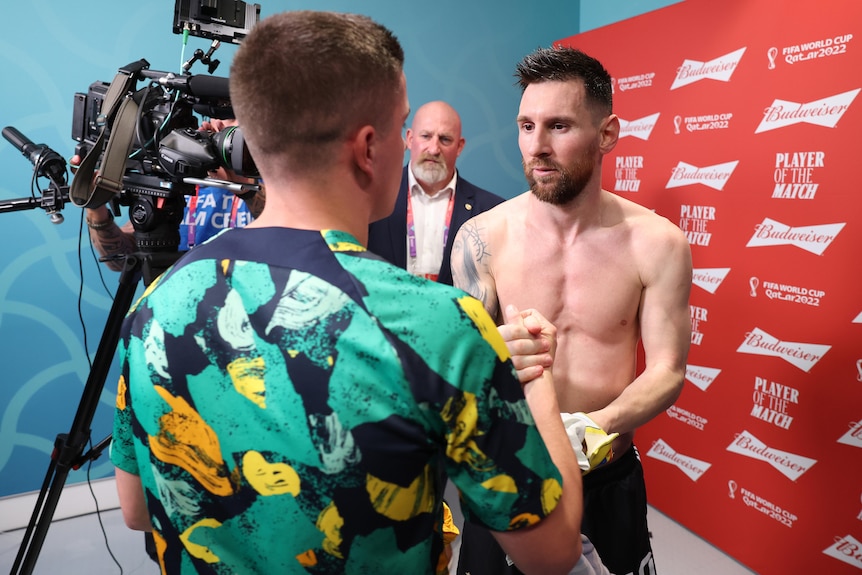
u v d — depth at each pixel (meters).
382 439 0.58
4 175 2.52
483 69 3.36
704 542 2.47
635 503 1.54
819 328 2.01
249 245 0.66
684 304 1.45
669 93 2.49
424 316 0.60
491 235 1.58
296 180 0.66
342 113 0.64
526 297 1.54
